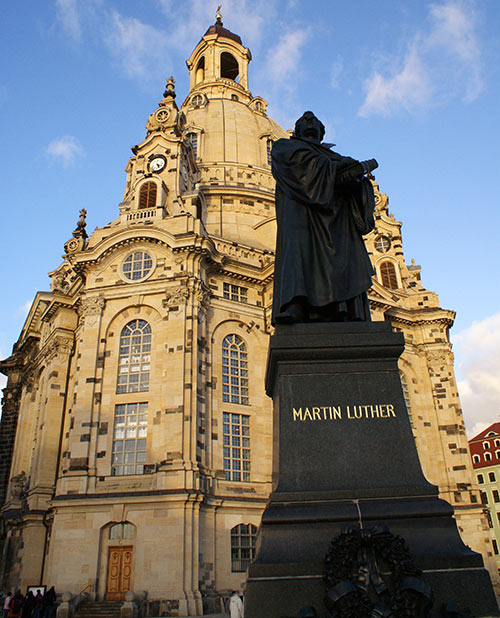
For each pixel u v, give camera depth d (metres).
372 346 8.21
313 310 9.22
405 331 55.62
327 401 7.88
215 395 41.44
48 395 46.75
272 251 50.84
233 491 38.75
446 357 54.38
